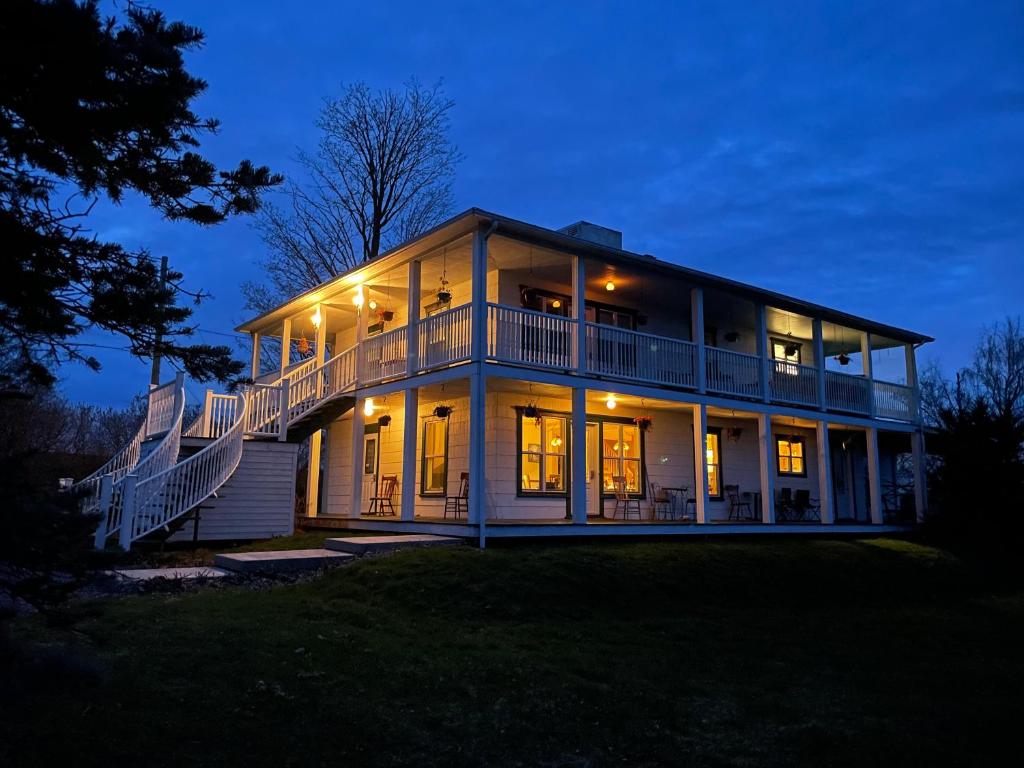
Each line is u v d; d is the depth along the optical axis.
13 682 5.01
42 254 4.69
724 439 20.22
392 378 15.44
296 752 4.82
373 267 15.78
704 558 13.39
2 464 4.02
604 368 15.23
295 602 8.88
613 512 17.23
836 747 5.77
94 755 4.39
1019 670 8.88
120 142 4.91
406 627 8.16
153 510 12.88
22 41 4.15
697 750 5.59
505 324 13.53
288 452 16.31
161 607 8.23
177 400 14.70
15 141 4.52
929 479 21.86
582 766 5.18
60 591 4.32
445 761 5.02
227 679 5.82
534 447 16.27
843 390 20.08
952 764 5.62
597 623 9.46
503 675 6.75
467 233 13.65
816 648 9.23
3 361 5.09
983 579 17.02
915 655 9.35
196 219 5.37
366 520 15.38
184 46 5.03
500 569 10.62
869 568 15.62
